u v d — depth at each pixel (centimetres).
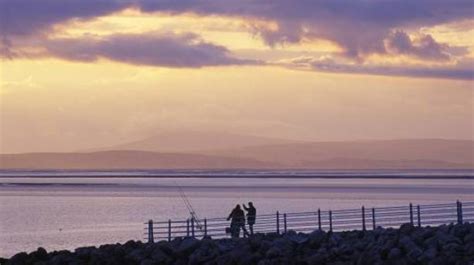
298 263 8431
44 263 9419
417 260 8069
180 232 11100
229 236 10462
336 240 9156
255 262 8625
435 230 9312
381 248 8444
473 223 9925
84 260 9450
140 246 9625
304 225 12550
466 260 7900
